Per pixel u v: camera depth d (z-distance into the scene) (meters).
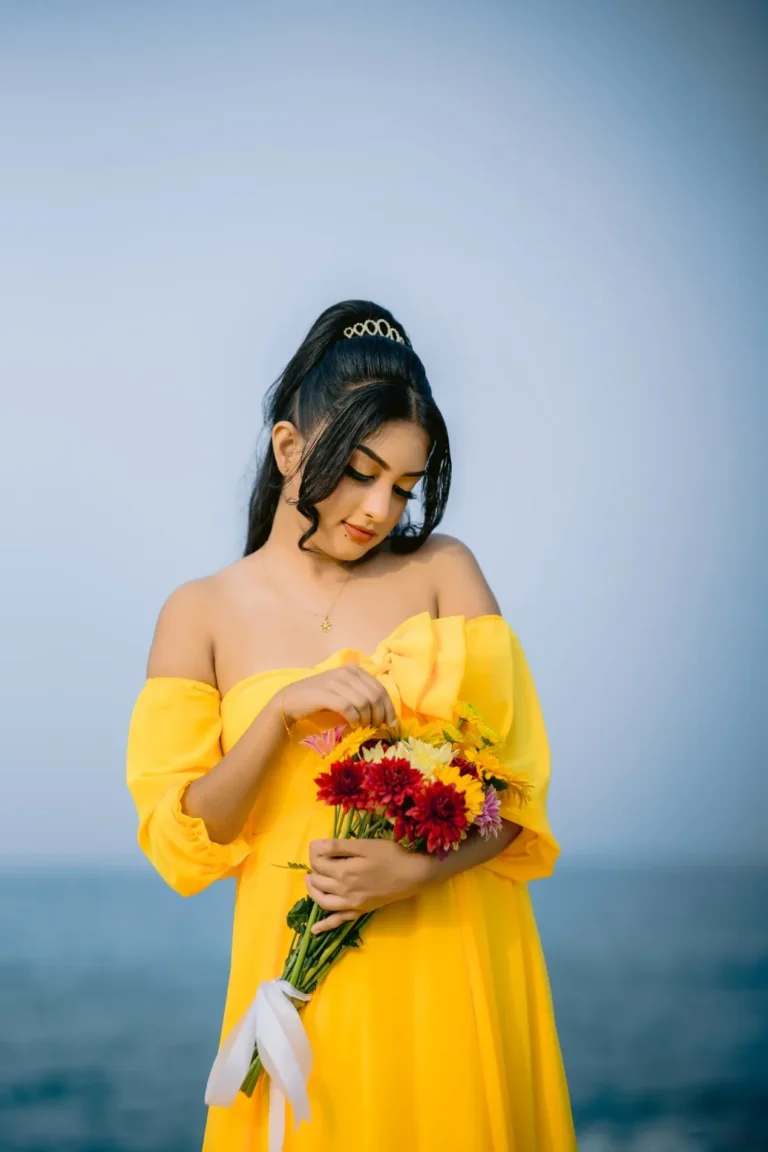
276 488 1.77
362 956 1.53
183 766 1.62
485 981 1.56
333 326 1.74
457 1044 1.52
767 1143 6.34
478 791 1.48
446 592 1.77
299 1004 1.52
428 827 1.43
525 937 1.68
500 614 1.79
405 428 1.61
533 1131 1.58
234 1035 1.51
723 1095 7.16
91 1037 9.30
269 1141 1.48
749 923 15.59
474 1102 1.50
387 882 1.48
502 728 1.68
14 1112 7.00
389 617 1.71
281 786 1.61
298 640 1.67
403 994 1.53
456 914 1.58
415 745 1.51
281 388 1.76
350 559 1.68
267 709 1.54
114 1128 6.72
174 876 1.57
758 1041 8.70
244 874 1.62
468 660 1.69
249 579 1.73
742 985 11.09
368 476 1.61
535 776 1.68
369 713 1.50
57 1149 6.25
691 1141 6.25
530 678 1.76
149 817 1.59
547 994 1.67
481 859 1.56
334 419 1.60
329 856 1.49
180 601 1.72
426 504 1.75
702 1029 9.17
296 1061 1.46
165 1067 8.24
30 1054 8.71
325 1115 1.49
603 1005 10.23
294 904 1.57
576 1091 7.36
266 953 1.57
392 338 1.74
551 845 1.61
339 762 1.49
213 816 1.54
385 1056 1.50
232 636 1.69
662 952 13.27
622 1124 6.56
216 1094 1.50
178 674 1.68
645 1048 8.52
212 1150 1.56
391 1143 1.48
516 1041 1.60
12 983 12.16
